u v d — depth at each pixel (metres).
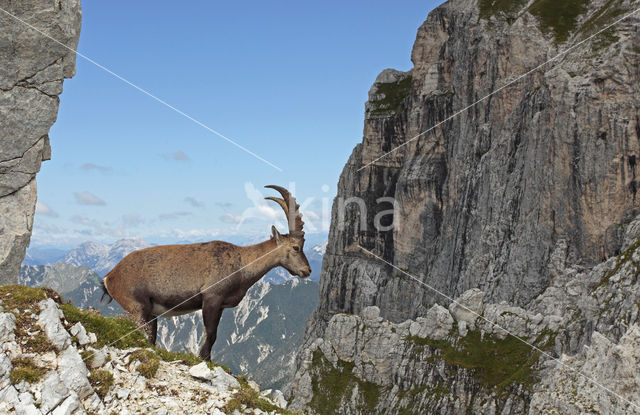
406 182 127.88
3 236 15.23
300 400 87.00
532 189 89.38
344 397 84.31
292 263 15.10
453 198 116.06
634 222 73.12
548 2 108.88
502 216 96.38
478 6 120.06
